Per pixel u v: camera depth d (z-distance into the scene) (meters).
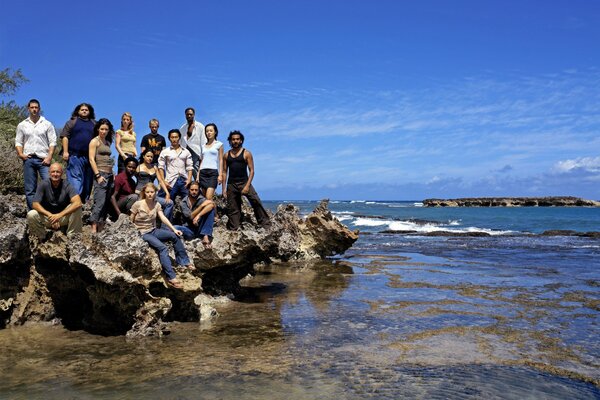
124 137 11.88
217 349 6.98
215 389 5.52
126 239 7.76
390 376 5.91
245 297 10.80
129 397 5.32
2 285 8.16
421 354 6.75
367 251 20.80
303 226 18.62
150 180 11.15
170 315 8.65
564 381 5.80
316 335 7.68
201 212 9.84
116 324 8.05
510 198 113.62
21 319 8.27
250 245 10.14
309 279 13.27
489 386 5.62
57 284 8.48
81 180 9.68
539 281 12.68
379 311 9.33
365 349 6.96
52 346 7.17
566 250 20.91
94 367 6.25
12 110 22.72
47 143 9.71
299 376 5.90
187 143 12.55
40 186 8.15
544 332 7.88
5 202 8.91
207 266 10.00
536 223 46.09
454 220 51.34
